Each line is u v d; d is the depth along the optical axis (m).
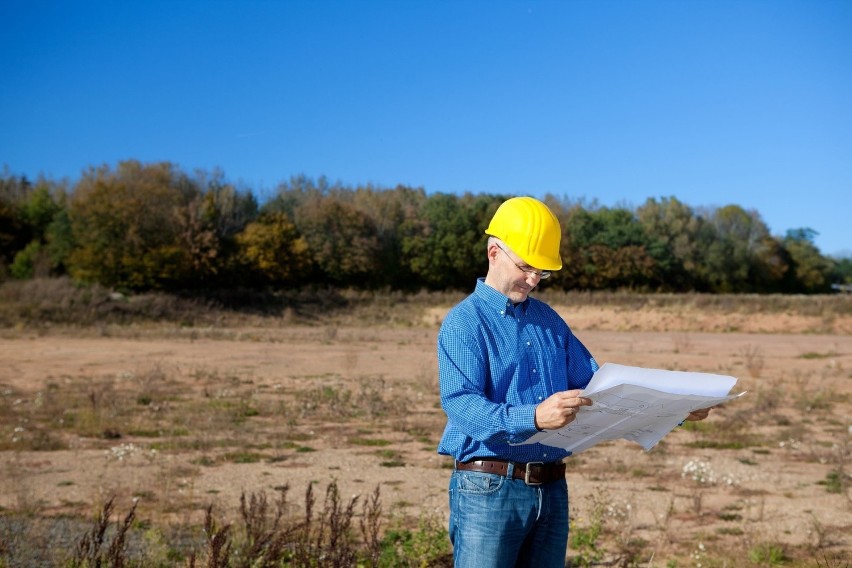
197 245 47.47
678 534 6.14
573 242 64.25
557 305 45.38
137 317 38.88
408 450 9.42
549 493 2.88
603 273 63.88
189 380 16.19
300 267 52.16
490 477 2.82
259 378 16.66
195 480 7.72
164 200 47.81
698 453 9.24
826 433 10.53
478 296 2.96
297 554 4.13
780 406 12.74
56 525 5.88
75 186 56.53
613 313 42.53
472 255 58.88
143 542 5.22
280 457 8.91
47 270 45.84
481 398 2.72
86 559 4.04
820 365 20.47
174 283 46.31
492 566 2.82
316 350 24.50
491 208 61.41
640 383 2.58
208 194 51.25
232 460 8.72
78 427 10.34
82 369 18.25
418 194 70.44
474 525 2.83
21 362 19.83
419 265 58.03
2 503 6.65
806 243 81.00
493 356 2.86
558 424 2.57
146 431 10.29
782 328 37.88
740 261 72.31
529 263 2.84
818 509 6.92
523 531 2.85
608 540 5.96
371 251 56.06
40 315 35.28
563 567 2.99
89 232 44.66
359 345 27.03
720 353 24.73
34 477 7.71
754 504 7.05
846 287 77.81
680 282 69.06
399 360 21.19
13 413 11.35
